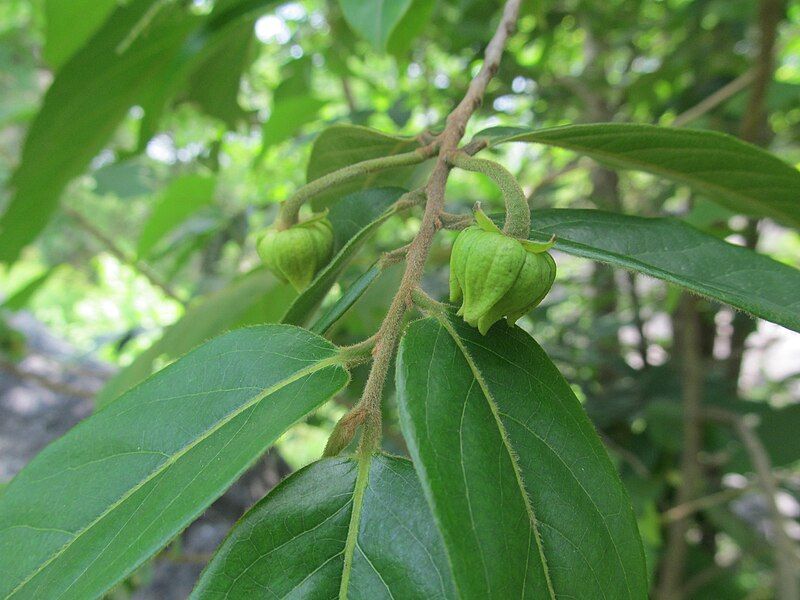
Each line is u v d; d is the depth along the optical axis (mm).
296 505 92
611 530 91
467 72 371
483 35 349
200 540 407
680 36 439
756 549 354
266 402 95
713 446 346
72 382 558
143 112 244
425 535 88
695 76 382
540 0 262
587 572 87
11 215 258
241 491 424
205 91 301
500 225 116
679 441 336
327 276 118
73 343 801
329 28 382
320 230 138
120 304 731
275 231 138
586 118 416
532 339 104
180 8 237
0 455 488
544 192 361
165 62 220
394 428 314
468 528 79
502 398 95
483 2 346
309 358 100
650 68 458
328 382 95
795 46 540
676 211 426
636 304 401
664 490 368
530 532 84
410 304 102
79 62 207
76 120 227
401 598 85
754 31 374
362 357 101
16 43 513
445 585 85
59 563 87
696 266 113
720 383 363
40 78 568
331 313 110
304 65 371
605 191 415
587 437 97
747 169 132
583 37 484
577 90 396
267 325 105
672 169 138
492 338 101
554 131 126
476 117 385
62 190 260
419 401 88
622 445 374
